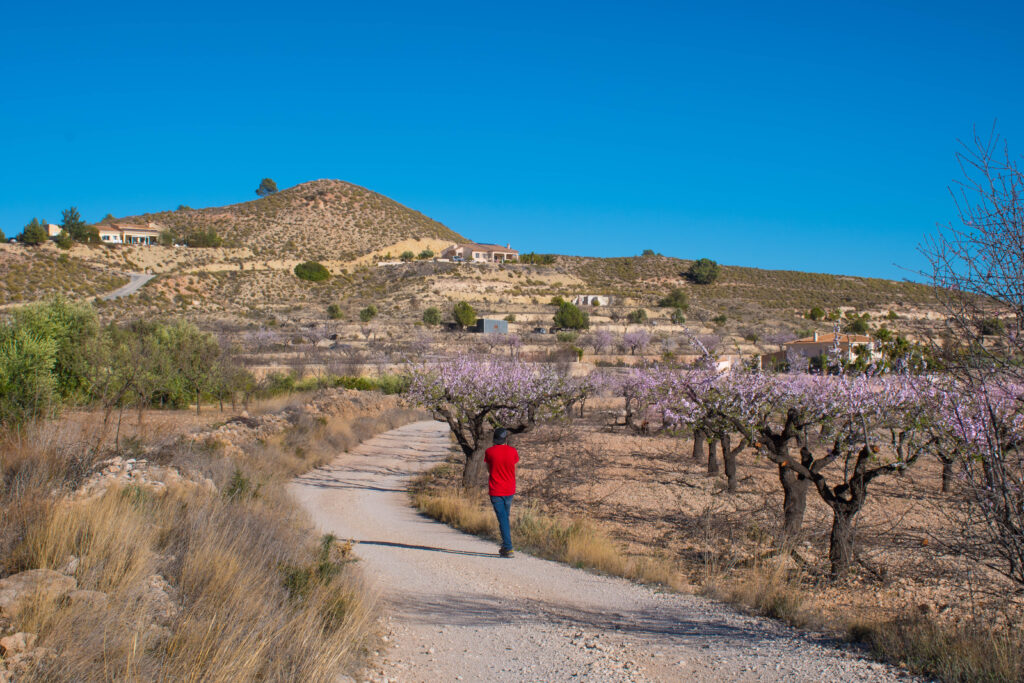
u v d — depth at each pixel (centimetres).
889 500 1408
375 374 4547
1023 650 459
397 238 15312
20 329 1578
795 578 905
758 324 8869
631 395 2847
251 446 1703
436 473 1905
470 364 1719
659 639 568
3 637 364
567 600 712
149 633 409
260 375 3981
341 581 638
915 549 1030
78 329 2022
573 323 7856
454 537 1087
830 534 1023
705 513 1257
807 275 13038
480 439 1636
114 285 8469
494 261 13438
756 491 1644
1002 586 652
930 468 1656
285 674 405
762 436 1017
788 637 581
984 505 495
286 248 13612
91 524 548
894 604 777
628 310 9425
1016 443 502
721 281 12425
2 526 524
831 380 1033
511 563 895
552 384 1691
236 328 6794
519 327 8219
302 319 8125
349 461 2058
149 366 1884
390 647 531
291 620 485
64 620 390
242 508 830
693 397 1064
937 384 638
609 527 1257
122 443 1058
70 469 761
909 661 482
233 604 481
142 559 515
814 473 991
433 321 8075
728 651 527
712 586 791
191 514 678
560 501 1509
